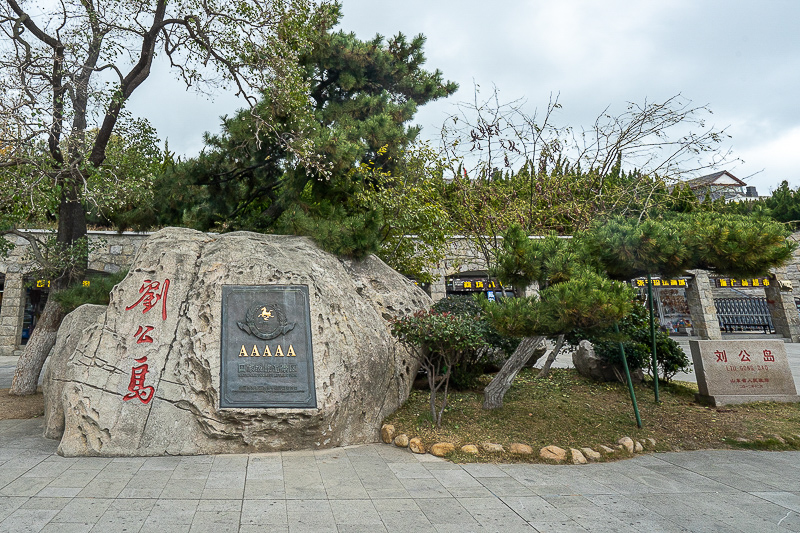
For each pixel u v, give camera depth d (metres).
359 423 6.68
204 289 6.61
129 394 5.95
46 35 9.48
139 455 5.75
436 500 4.68
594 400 8.28
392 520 4.20
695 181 13.63
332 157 10.22
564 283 5.76
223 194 12.09
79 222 10.76
